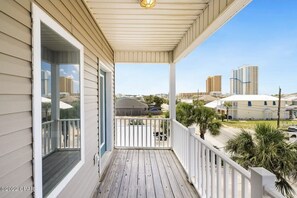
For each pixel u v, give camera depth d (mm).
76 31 2301
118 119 5773
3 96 1092
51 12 1648
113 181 3412
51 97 1773
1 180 1071
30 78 1333
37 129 1392
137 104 9000
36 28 1396
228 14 2230
